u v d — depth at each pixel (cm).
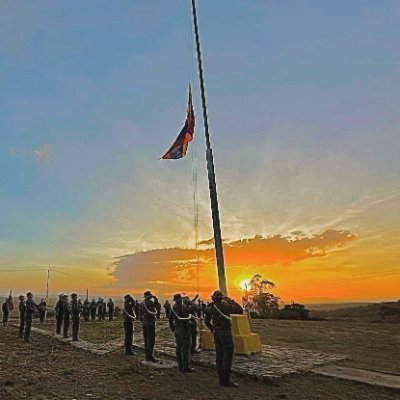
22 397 829
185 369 1043
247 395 836
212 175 1398
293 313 3422
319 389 882
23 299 1898
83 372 1063
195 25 1525
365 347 1461
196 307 1185
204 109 1464
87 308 3069
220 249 1330
